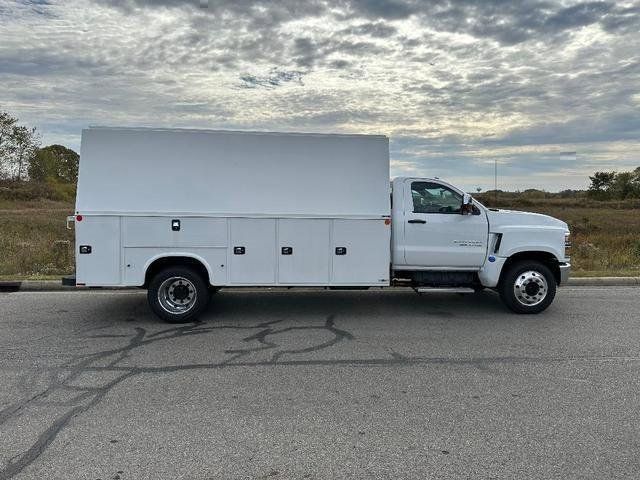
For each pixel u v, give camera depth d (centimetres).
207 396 484
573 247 1572
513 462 363
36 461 363
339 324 766
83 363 582
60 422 426
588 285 1123
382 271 804
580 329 738
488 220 829
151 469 353
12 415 440
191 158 766
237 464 360
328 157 789
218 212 767
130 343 664
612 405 464
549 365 578
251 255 778
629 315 827
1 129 5762
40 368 564
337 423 426
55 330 730
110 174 755
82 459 366
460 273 854
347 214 789
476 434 406
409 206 823
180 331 725
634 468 355
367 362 588
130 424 423
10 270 1184
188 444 389
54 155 6862
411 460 366
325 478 343
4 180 5706
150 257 763
